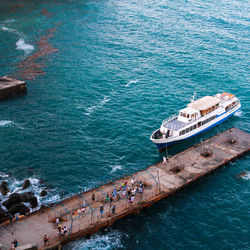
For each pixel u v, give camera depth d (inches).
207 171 2815.0
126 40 5915.4
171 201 2546.8
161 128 3284.9
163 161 2913.4
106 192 2534.5
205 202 2544.3
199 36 6082.7
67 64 4985.2
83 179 2760.8
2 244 2025.1
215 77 4628.4
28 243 2046.0
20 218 2258.9
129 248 2148.1
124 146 3213.6
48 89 4254.4
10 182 2691.9
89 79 4527.6
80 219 2267.5
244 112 3897.6
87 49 5541.3
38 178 2755.9
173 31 6323.8
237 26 6628.9
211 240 2222.0
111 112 3774.6
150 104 3956.7
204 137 3430.1
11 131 3373.5
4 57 5187.0
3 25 6624.0
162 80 4537.4
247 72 4778.5
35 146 3159.5
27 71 4734.3
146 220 2367.1
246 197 2600.9
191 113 3316.9
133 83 4443.9
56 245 2041.1
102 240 2191.2
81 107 3855.8
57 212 2324.1
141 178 2711.6
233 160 3021.7
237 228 2316.7
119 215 2309.3
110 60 5137.8
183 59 5162.4
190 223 2352.4
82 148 3154.5
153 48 5570.9
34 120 3582.7
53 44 5753.0
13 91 4065.0
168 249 2151.8
